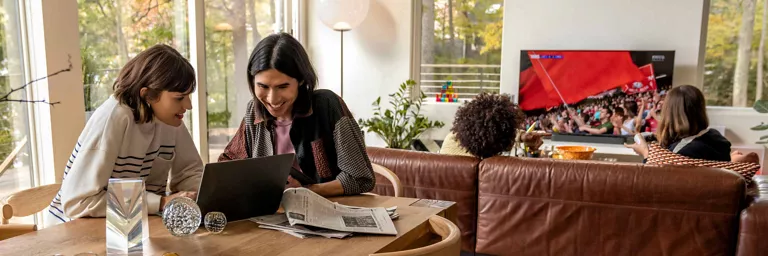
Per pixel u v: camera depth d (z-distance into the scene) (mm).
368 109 5668
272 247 1161
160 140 1619
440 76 5672
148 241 1192
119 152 1427
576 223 2348
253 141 1791
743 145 4793
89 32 3018
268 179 1352
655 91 4871
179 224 1204
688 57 4828
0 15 2520
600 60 4961
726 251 2137
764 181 2365
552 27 5109
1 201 1560
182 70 1454
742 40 4961
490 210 2498
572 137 4988
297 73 1531
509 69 5281
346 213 1370
